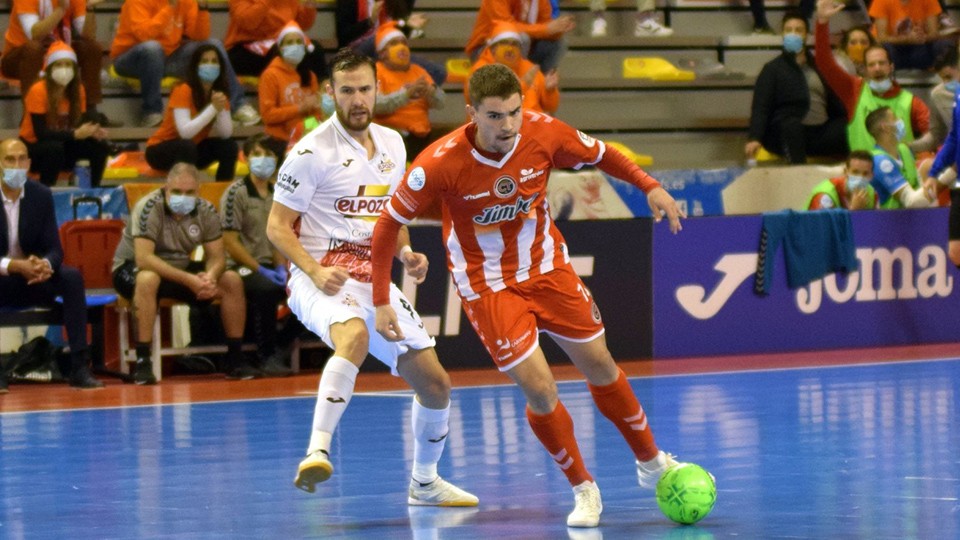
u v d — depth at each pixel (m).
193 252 27.50
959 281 32.62
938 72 39.31
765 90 35.06
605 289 29.39
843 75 35.06
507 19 34.66
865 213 31.62
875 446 17.33
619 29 40.28
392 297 13.95
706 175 33.41
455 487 14.12
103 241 28.23
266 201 28.02
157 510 14.01
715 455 16.92
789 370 27.16
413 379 13.87
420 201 13.03
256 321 27.69
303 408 22.58
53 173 29.30
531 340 13.15
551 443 13.04
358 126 13.97
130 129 32.69
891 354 30.00
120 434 19.91
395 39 32.16
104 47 34.94
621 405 13.56
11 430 20.53
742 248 30.56
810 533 12.07
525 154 13.09
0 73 32.53
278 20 34.03
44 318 26.11
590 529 12.61
